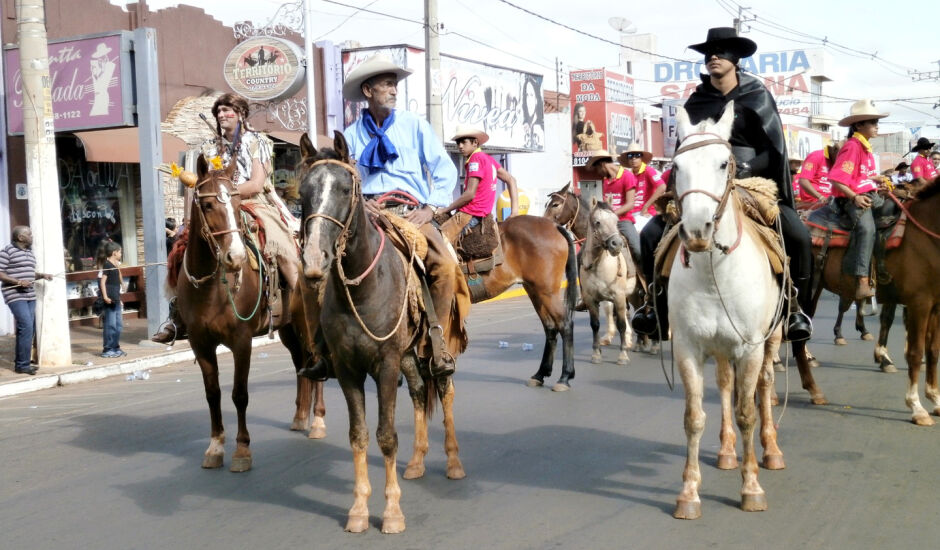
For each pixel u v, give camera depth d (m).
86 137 14.71
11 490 6.62
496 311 18.42
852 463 6.72
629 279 11.64
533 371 11.12
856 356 11.52
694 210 4.96
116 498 6.38
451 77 22.78
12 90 14.17
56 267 11.80
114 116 13.51
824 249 8.91
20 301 11.19
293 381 10.93
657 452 7.20
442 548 5.24
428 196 6.81
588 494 6.16
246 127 7.84
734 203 5.43
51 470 7.14
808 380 8.80
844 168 8.54
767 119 6.70
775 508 5.75
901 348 12.08
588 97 32.12
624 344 11.52
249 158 7.67
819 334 13.59
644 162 12.45
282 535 5.54
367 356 5.46
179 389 10.61
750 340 5.53
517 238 9.95
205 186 6.52
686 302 5.57
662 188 7.30
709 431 7.84
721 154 5.08
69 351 11.90
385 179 6.78
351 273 5.28
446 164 6.89
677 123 5.75
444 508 5.96
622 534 5.37
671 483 6.35
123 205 17.08
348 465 7.09
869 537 5.21
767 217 6.16
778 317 6.11
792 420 8.16
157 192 13.62
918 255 7.95
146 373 11.55
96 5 16.06
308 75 17.78
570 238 10.14
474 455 7.26
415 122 6.84
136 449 7.77
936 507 5.70
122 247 17.05
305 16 17.72
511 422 8.38
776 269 6.09
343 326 5.40
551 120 30.64
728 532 5.35
